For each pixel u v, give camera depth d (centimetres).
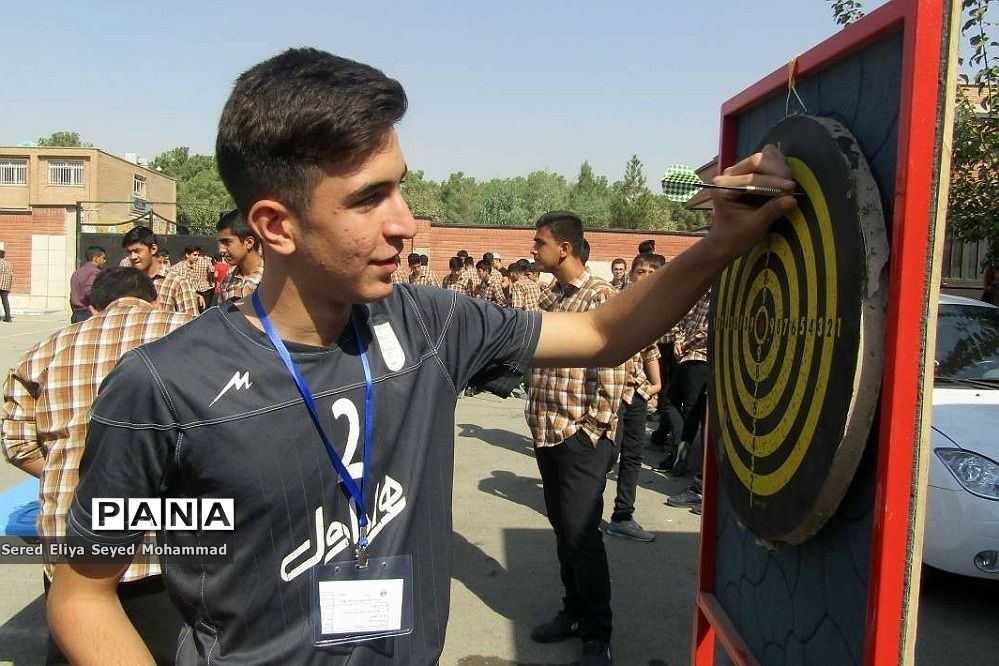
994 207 577
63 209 2222
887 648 107
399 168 112
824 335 120
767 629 157
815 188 124
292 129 104
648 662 332
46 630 349
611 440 320
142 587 223
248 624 118
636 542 477
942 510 357
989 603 389
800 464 126
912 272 103
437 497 132
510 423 859
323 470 118
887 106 111
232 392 115
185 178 7450
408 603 125
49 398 237
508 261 2055
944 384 431
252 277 454
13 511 312
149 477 116
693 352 605
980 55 538
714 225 138
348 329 127
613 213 5719
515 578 418
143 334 242
